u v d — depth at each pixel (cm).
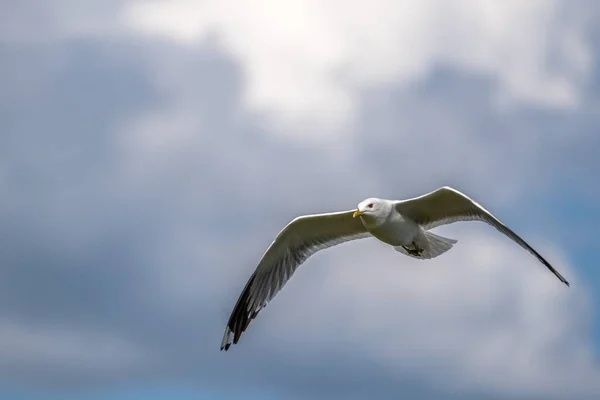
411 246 1370
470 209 1308
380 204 1322
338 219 1386
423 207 1338
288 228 1392
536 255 1198
